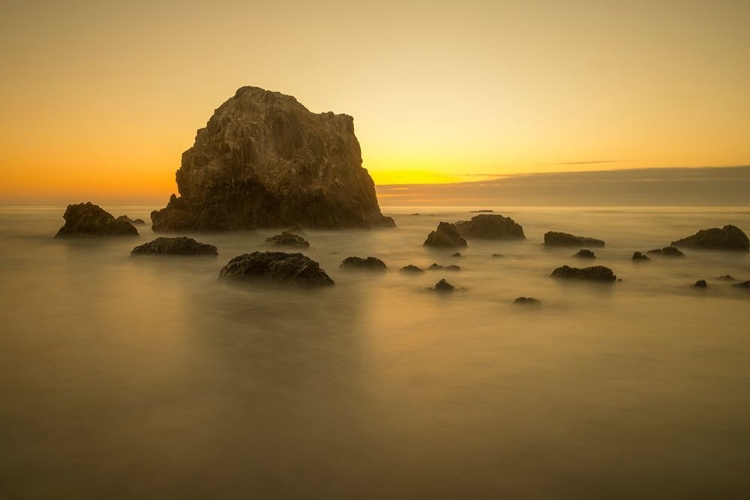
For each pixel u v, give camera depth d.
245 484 5.97
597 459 6.59
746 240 30.98
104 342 11.64
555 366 10.22
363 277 21.08
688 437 7.20
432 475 6.20
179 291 17.73
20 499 5.65
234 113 46.03
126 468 6.29
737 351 11.31
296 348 11.32
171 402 8.24
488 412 7.97
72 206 38.78
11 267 23.41
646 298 17.34
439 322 13.83
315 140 46.72
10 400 8.28
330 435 7.16
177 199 45.97
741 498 5.81
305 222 43.31
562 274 21.33
